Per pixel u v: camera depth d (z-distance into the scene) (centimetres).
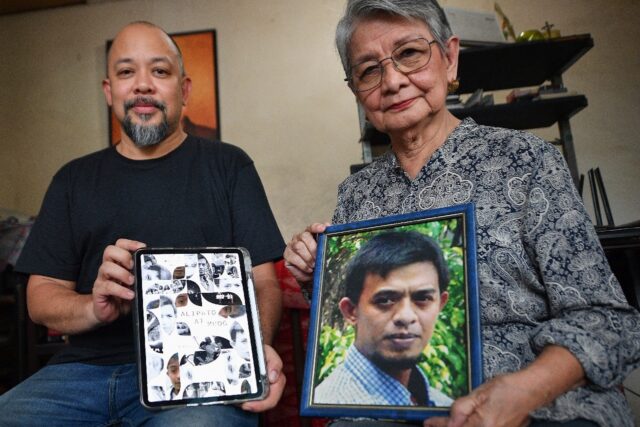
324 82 372
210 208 140
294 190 365
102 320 109
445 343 76
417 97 102
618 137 336
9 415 114
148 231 136
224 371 92
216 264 100
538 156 92
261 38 381
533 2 354
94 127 389
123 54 141
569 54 223
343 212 117
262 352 96
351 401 79
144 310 92
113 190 140
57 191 142
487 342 88
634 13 345
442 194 98
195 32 384
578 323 77
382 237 88
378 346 80
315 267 92
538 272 89
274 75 377
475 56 219
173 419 94
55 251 137
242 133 374
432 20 102
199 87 379
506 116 228
